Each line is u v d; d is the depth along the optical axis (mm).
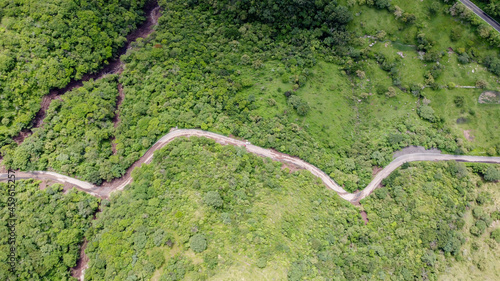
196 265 55438
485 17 74375
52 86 69000
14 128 65562
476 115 76562
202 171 67062
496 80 75875
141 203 62719
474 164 74438
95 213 65938
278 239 61688
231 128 74188
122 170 68812
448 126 77250
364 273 63094
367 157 75500
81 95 71250
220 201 62031
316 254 62406
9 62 65438
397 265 64938
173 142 71125
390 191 72688
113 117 73312
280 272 56969
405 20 76312
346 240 66625
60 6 71125
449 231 67812
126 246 58281
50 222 61469
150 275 54812
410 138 76125
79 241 61875
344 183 73438
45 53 68688
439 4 75438
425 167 74562
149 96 74375
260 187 68562
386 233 68250
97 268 57344
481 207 71625
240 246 58531
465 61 75750
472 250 68875
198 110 74500
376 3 77000
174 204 62188
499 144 74938
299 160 75125
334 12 76500
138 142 71250
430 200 70938
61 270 58625
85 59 72438
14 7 68250
